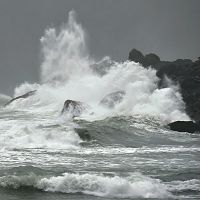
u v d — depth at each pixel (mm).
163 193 57219
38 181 59125
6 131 98250
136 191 57438
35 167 67625
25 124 107125
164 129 125625
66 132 99625
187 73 167125
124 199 54906
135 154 86000
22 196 54875
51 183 58719
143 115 137125
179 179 64062
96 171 67188
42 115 139000
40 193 56406
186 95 152750
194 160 79938
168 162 77375
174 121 132375
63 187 58281
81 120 124500
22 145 91625
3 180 59469
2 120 120312
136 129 119750
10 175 61656
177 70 168750
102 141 100500
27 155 81188
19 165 70688
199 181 62906
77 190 57750
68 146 93688
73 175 60219
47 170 66312
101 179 59406
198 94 151375
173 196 56250
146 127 123938
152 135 114562
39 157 79438
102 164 73750
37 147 90938
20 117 131500
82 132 101375
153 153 87688
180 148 95750
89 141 98812
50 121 117750
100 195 56188
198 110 143875
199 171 69375
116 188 57719
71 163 74000
